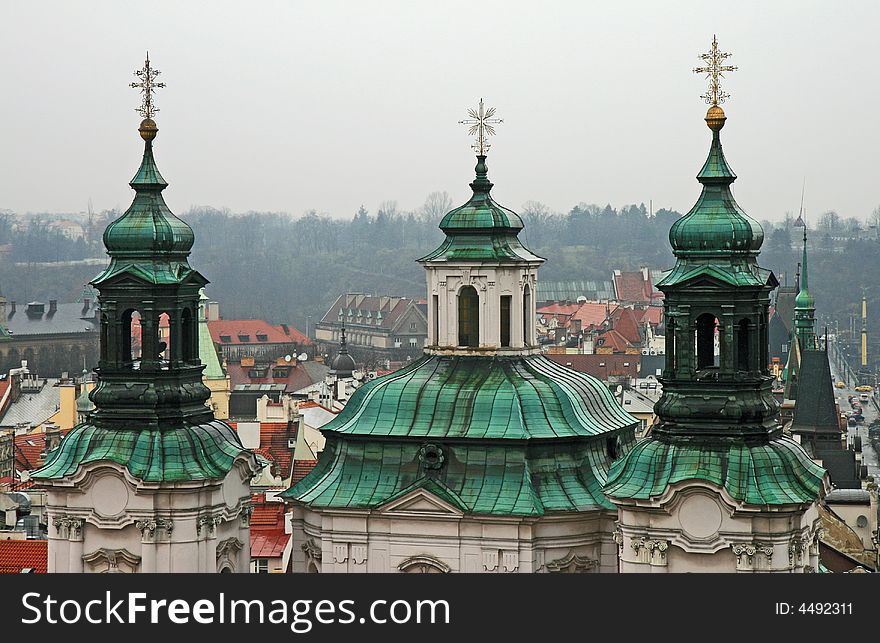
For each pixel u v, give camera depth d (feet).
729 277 594.65
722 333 597.93
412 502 647.97
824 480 603.26
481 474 650.02
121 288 654.12
